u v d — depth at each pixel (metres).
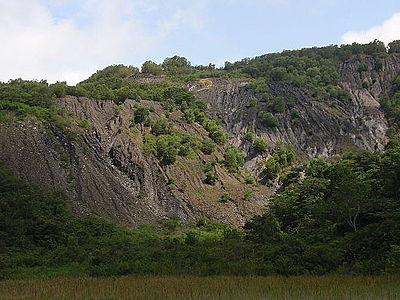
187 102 115.69
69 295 26.62
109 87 113.06
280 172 93.69
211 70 188.12
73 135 76.94
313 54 183.62
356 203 42.50
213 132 100.50
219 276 34.31
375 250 35.59
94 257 42.81
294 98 132.25
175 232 62.72
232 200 76.69
